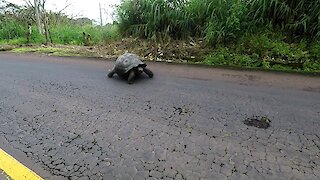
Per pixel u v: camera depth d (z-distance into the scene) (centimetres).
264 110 298
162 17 655
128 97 358
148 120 283
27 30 1213
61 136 254
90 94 379
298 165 197
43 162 210
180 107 316
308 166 195
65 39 1127
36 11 1213
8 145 239
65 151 226
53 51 773
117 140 242
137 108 319
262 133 246
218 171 192
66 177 191
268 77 414
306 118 274
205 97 346
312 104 308
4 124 286
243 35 544
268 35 527
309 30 500
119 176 190
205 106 317
